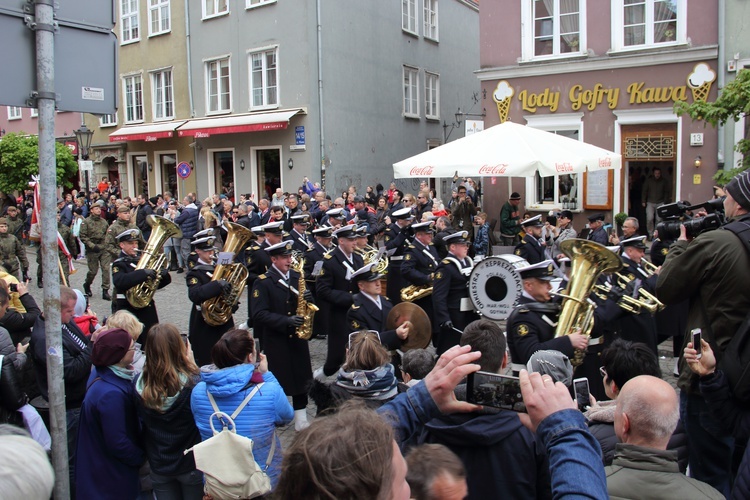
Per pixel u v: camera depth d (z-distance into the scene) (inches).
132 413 156.6
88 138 833.5
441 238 414.0
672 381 300.8
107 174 1111.0
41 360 182.4
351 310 257.9
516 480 110.9
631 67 627.5
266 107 865.5
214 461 130.8
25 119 1267.2
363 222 603.8
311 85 828.0
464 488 84.2
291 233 469.4
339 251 301.0
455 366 89.4
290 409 158.9
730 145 581.3
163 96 1000.9
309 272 390.6
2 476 60.9
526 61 677.3
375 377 148.3
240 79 893.2
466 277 280.7
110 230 535.8
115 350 155.3
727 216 150.3
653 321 253.6
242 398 148.7
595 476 67.5
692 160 601.9
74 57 133.1
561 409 73.0
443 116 1099.9
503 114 697.6
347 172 880.3
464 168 452.1
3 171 1016.9
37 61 126.8
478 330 133.8
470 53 1177.4
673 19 608.1
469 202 637.9
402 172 480.4
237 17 886.4
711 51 585.0
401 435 89.4
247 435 146.8
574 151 459.5
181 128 924.6
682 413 158.6
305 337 263.0
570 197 671.1
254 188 895.7
